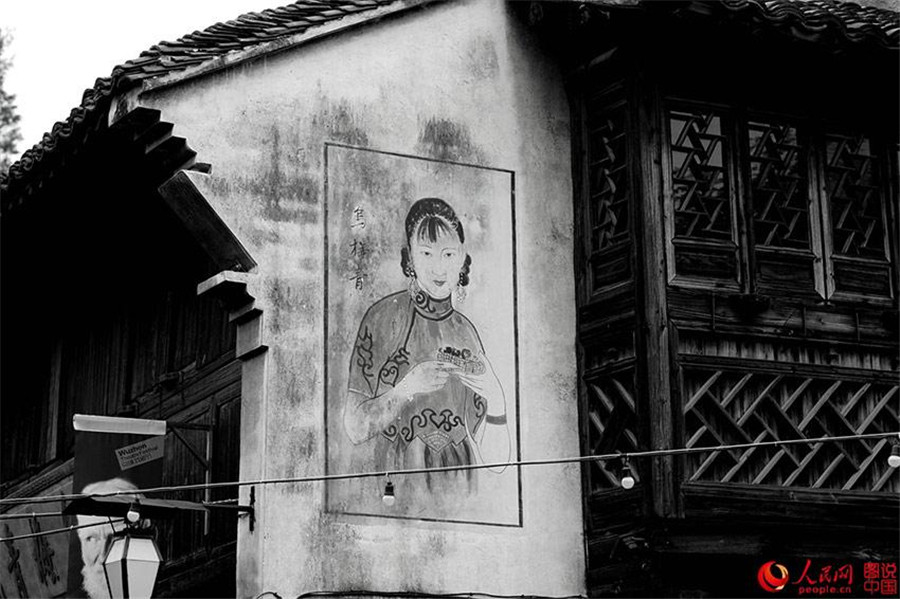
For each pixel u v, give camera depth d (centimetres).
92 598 1627
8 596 1944
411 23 1504
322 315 1392
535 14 1532
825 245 1542
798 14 1480
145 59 1365
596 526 1466
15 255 1766
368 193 1443
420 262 1454
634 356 1448
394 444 1404
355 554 1364
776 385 1483
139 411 1689
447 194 1484
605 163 1526
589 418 1491
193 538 1538
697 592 1431
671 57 1511
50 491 1855
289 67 1428
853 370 1520
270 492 1337
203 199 1359
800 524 1453
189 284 1630
